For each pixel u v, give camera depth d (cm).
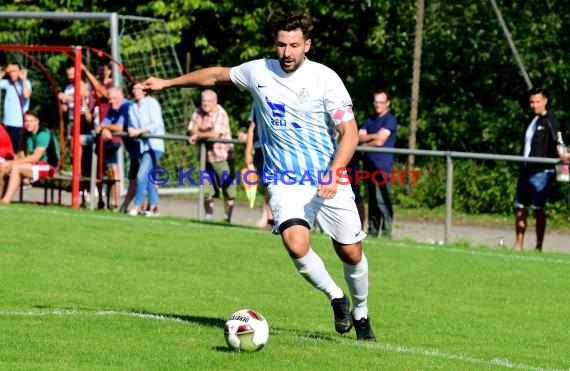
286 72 2017
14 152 5006
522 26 6272
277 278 3016
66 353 1828
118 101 4672
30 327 2075
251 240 3794
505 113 6228
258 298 2675
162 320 2209
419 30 6206
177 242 3650
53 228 3816
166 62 6494
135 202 4541
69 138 5406
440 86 6481
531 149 4006
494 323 2495
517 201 4031
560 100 6084
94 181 4647
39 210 4391
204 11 7212
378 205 4178
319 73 2012
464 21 6444
